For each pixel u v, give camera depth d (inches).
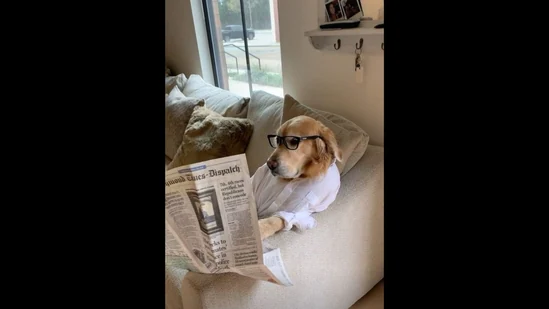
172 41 115.3
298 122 43.1
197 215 30.4
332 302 49.8
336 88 63.2
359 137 49.4
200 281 35.8
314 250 44.0
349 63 59.3
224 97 85.6
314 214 45.7
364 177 49.8
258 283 38.0
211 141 68.3
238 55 97.7
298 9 64.3
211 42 105.0
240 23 93.0
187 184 29.2
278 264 37.5
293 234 42.6
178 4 105.7
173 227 31.9
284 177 43.6
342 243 47.7
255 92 74.8
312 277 44.8
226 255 32.3
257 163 63.8
